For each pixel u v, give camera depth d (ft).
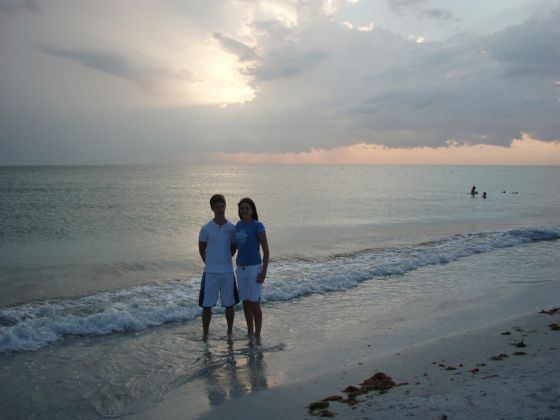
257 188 190.70
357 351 19.76
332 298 29.55
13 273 37.73
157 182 239.71
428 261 41.50
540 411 11.34
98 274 37.52
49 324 22.94
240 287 22.03
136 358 19.39
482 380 14.28
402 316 25.32
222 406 14.60
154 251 48.55
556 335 19.21
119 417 14.17
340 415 12.77
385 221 76.13
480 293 30.27
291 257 43.83
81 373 17.80
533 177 388.78
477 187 213.05
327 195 147.33
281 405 14.32
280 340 21.53
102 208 96.63
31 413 14.49
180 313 25.76
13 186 183.93
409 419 11.82
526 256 44.65
